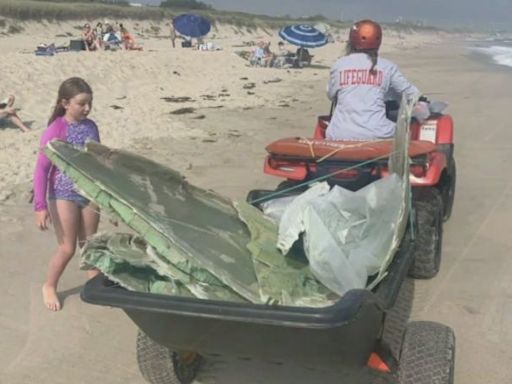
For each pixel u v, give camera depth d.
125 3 84.44
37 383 4.11
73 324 4.86
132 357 4.42
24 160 9.30
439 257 5.59
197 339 3.09
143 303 2.84
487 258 5.98
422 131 6.08
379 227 3.51
